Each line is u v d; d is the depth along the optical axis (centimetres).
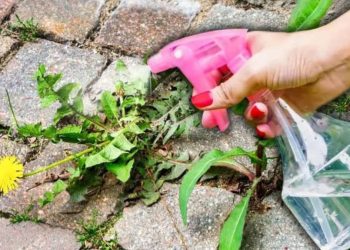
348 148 72
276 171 78
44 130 78
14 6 97
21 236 77
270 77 67
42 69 77
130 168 77
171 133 81
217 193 78
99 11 95
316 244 74
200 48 69
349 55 66
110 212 78
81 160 78
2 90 88
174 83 85
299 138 72
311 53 66
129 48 91
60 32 93
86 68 89
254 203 77
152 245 75
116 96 84
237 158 80
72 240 77
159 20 93
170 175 79
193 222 76
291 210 75
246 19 92
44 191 80
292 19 70
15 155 83
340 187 72
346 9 90
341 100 82
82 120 83
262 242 74
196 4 94
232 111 83
